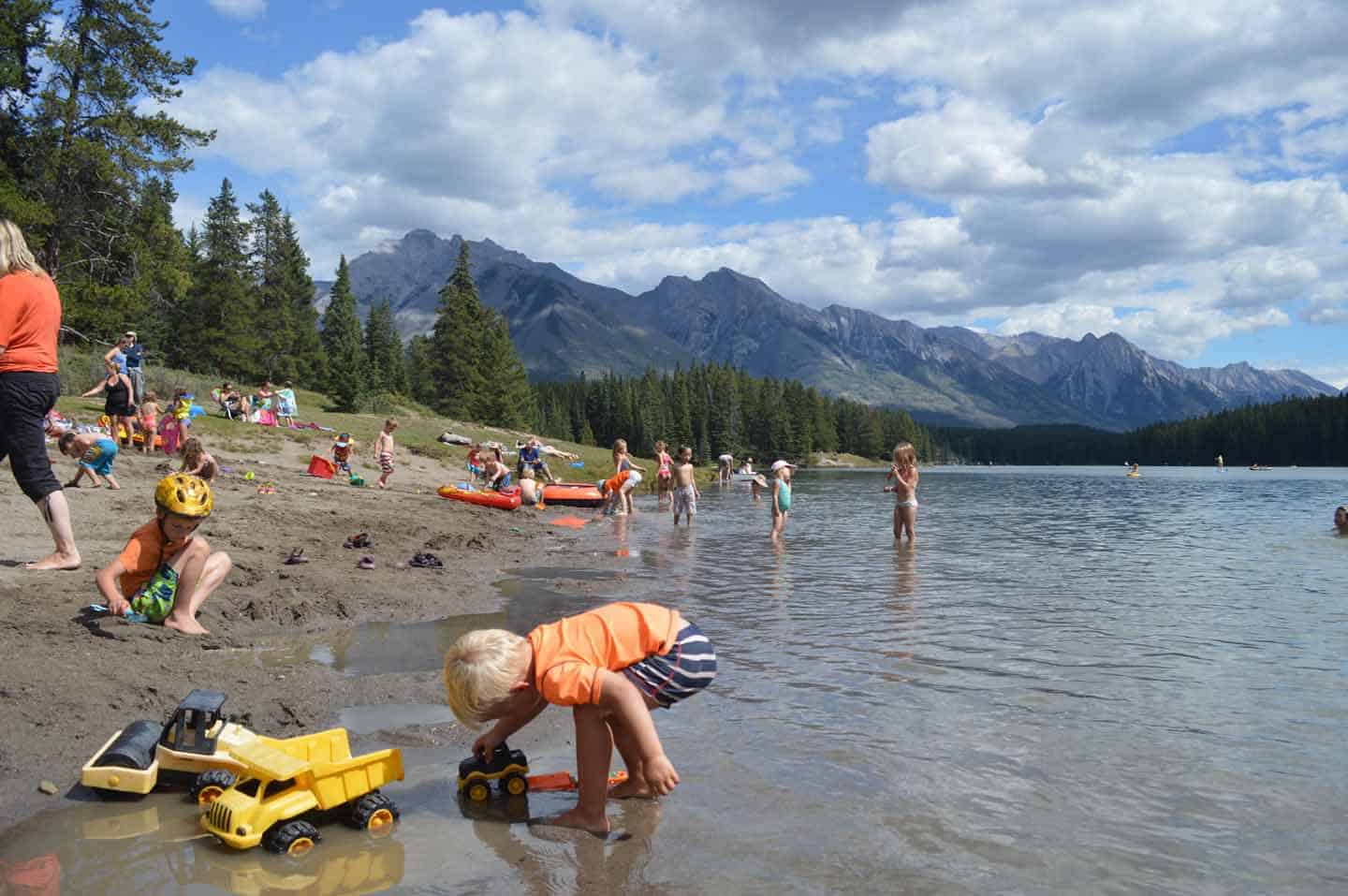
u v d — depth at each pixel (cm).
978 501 3384
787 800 403
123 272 3603
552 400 14738
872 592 1008
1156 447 19312
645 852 350
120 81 3312
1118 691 590
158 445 1961
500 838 362
